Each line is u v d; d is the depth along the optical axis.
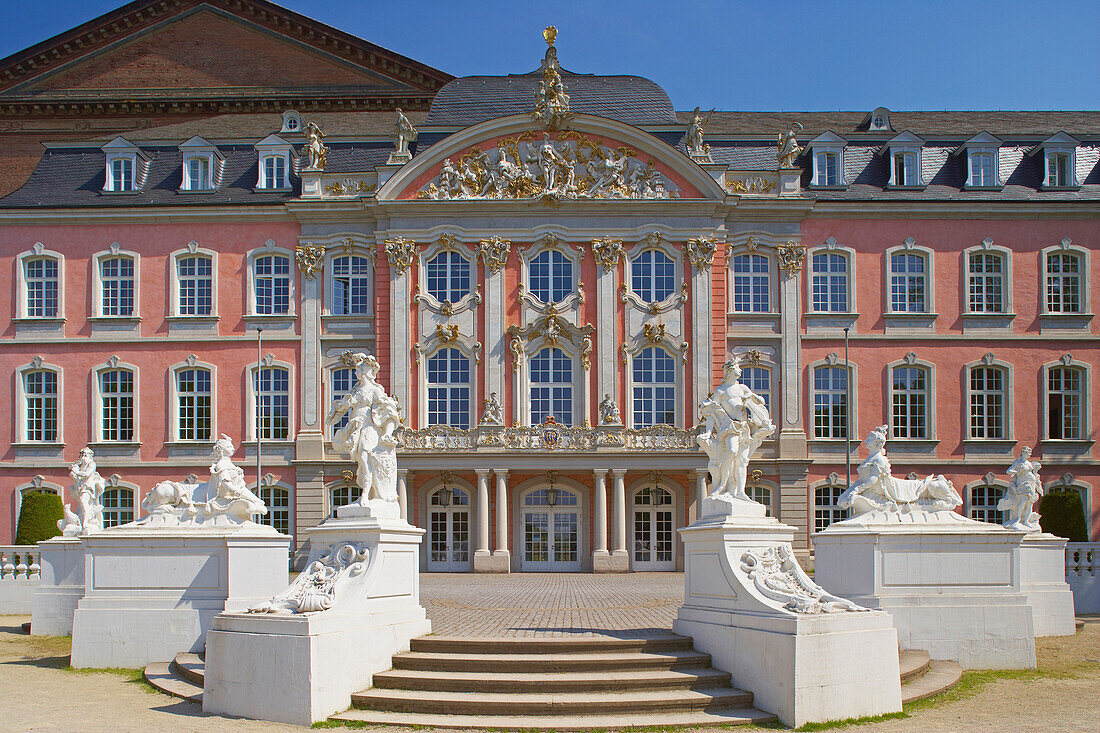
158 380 47.38
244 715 15.85
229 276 47.75
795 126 47.62
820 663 15.53
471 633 19.06
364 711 15.74
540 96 46.34
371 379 19.09
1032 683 19.28
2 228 48.03
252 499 21.58
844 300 47.59
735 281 47.44
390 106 62.69
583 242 46.53
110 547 21.30
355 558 17.31
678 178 46.66
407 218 46.56
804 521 46.03
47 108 62.88
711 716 15.48
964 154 48.94
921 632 20.95
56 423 47.31
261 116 57.44
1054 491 42.22
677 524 45.50
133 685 18.92
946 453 46.91
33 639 25.09
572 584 35.97
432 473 44.97
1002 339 47.34
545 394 46.09
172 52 63.41
